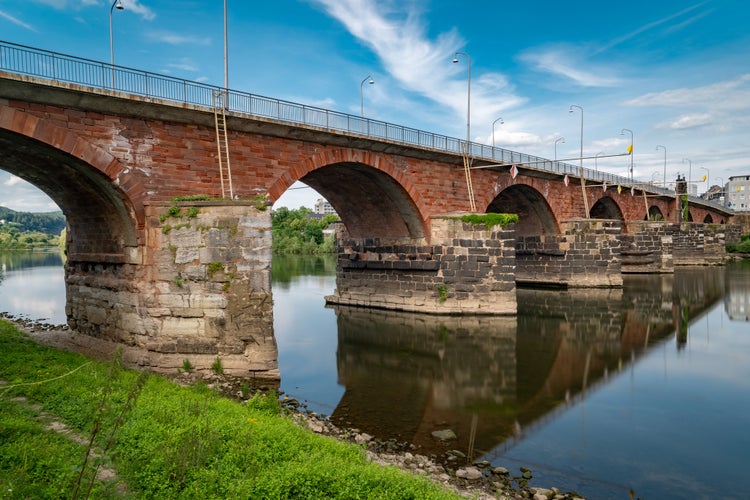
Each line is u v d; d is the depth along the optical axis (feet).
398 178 103.60
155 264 62.80
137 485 27.43
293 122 80.74
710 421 53.57
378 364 76.13
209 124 72.08
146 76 65.00
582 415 55.06
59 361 56.24
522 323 104.73
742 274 194.80
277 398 57.06
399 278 117.91
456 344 87.97
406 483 29.78
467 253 109.29
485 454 44.93
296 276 205.26
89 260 76.69
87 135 61.67
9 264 308.81
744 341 90.17
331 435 47.16
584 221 155.33
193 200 64.54
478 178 123.65
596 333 96.22
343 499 27.14
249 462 30.42
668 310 119.96
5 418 34.12
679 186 266.16
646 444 47.67
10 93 55.36
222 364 61.52
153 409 38.27
